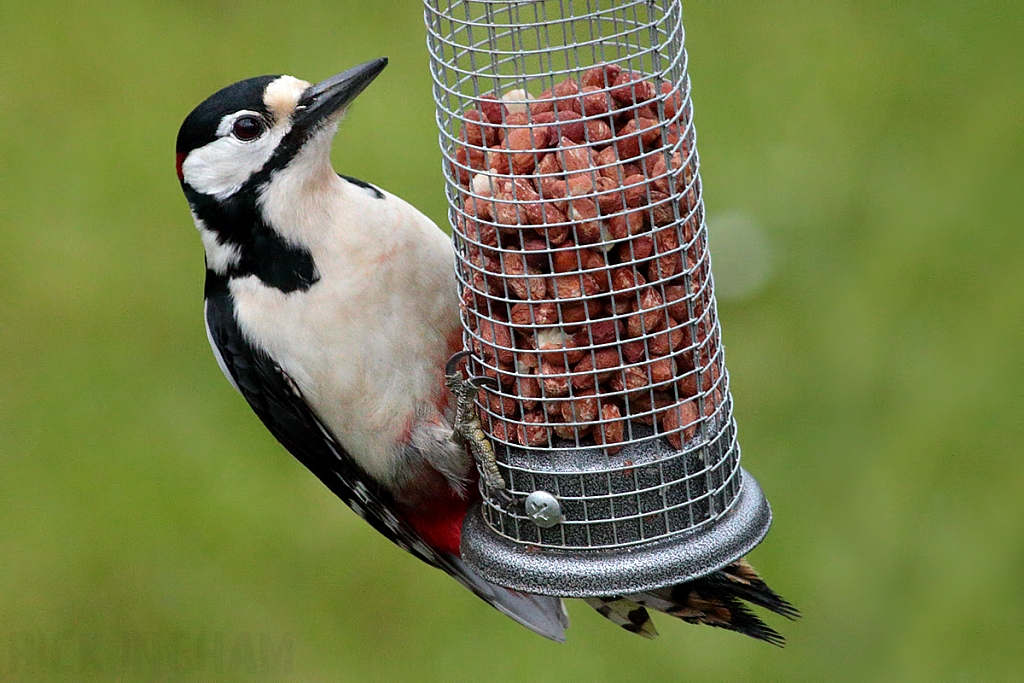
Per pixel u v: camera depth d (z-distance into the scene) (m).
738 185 13.62
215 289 8.88
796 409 12.52
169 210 14.80
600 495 7.37
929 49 14.24
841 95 13.99
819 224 13.33
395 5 15.34
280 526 12.96
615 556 7.33
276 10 15.62
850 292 12.95
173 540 12.98
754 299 13.02
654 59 7.29
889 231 13.17
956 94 13.85
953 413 12.23
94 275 14.42
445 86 7.53
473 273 7.68
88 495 13.27
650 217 7.26
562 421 7.46
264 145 8.36
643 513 7.36
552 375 7.40
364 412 8.72
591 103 7.26
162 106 15.48
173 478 13.33
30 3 16.23
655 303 7.32
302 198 8.41
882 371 12.53
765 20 14.61
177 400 13.78
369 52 14.99
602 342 7.39
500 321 7.57
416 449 8.78
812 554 11.89
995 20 14.22
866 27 14.41
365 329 8.51
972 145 13.52
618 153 7.29
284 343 8.59
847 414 12.41
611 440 7.42
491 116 7.50
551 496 7.39
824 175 13.55
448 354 8.69
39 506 13.27
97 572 12.95
